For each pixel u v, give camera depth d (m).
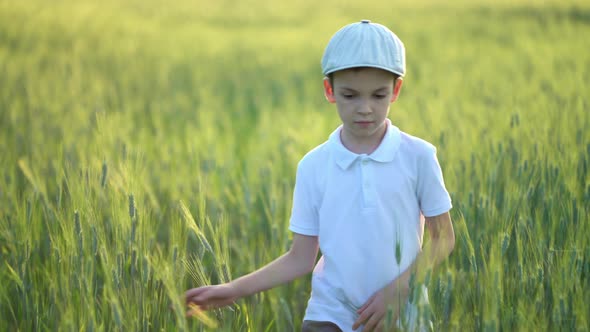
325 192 2.33
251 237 3.80
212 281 3.37
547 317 2.35
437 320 2.17
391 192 2.26
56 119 6.22
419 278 1.98
